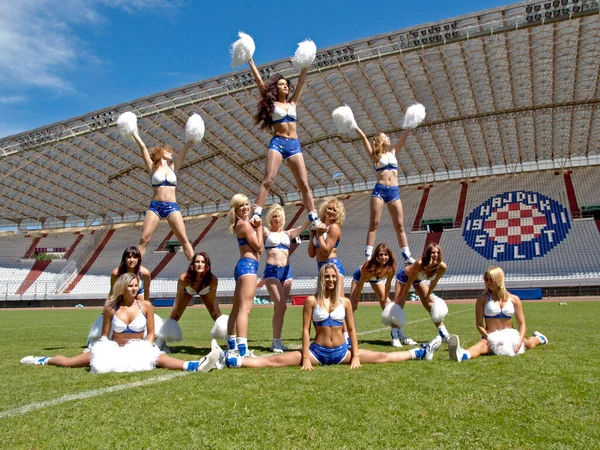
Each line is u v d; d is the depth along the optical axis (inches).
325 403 141.8
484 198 1526.8
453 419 124.4
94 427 123.6
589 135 1306.6
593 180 1450.5
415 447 105.0
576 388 155.6
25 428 123.7
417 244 1441.9
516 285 1191.6
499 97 1070.4
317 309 205.8
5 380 188.7
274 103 274.5
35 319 784.9
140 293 283.7
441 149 1395.2
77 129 1155.3
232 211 251.9
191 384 172.4
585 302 873.5
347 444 107.3
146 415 133.5
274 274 285.9
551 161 1525.6
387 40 895.1
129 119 288.5
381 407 136.5
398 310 289.4
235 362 208.1
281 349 282.4
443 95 1066.1
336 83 1022.4
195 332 432.8
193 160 1391.5
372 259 294.2
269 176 265.7
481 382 166.2
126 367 205.6
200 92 1047.6
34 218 1964.8
